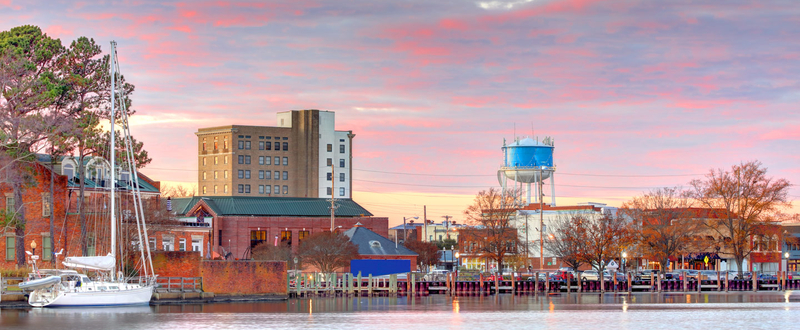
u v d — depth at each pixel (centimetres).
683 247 14625
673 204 14600
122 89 9762
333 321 8150
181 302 9481
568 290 12606
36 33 9812
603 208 18250
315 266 14325
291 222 18938
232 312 8769
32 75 9169
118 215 9956
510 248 14662
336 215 19612
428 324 8038
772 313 9212
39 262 10138
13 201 10225
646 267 17838
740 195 14138
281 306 9588
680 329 7819
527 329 7769
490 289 12875
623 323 8231
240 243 18412
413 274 12581
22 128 8950
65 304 8619
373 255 15312
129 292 8956
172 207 15412
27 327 7319
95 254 9956
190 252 9906
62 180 10438
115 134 10075
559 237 16838
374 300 10994
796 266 19362
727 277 13200
